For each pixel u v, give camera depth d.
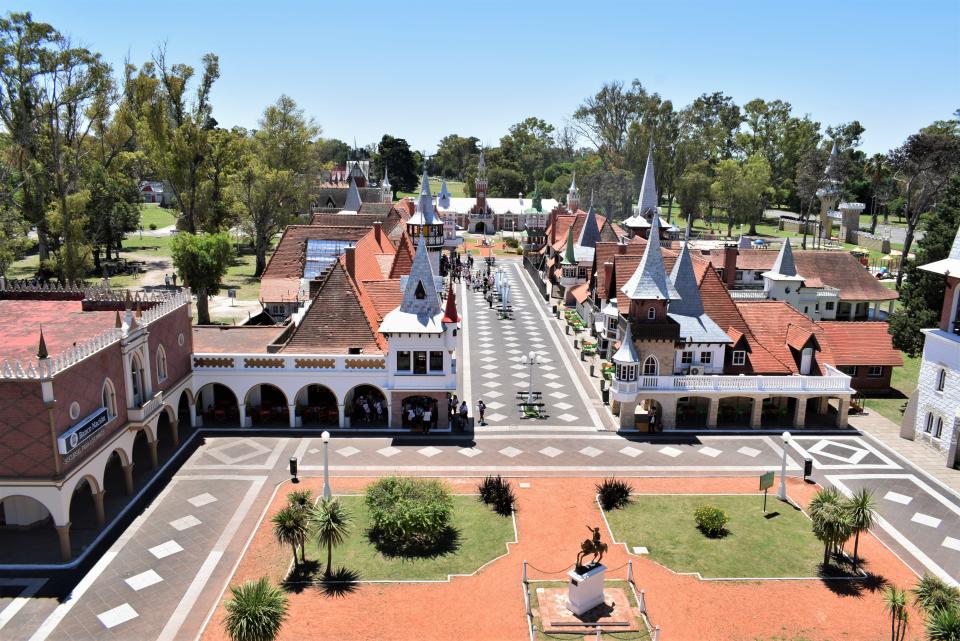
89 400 36.03
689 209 159.12
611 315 59.59
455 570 33.66
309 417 51.50
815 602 31.77
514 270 115.00
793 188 190.25
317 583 32.31
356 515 38.53
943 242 57.84
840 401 53.00
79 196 82.06
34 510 36.66
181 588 31.83
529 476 44.03
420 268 50.31
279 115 121.62
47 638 28.41
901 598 27.84
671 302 55.41
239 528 37.00
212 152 102.06
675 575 33.62
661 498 41.47
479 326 80.38
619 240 93.94
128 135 114.75
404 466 44.94
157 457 45.31
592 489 42.44
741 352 55.03
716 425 52.72
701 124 168.12
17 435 32.47
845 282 87.81
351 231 80.31
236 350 53.97
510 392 59.22
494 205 162.50
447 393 50.78
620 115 160.25
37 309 47.34
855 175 187.00
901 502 41.72
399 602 31.11
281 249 80.25
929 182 104.81
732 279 80.62
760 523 38.72
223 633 28.81
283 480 42.53
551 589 32.22
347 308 53.53
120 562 33.78
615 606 31.11
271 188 106.19
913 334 58.50
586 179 154.12
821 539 33.75
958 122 138.25
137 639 28.44
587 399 57.97
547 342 74.38
